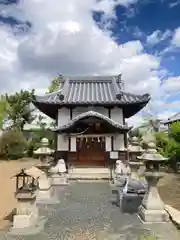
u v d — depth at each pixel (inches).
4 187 496.1
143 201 316.2
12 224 283.7
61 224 286.2
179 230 266.2
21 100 1298.0
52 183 545.3
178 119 865.5
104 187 522.9
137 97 728.3
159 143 724.7
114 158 705.0
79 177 613.0
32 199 279.0
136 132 820.6
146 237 246.2
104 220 301.1
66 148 723.4
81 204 379.2
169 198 391.2
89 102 705.0
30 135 1360.7
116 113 746.8
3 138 1065.5
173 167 679.7
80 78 882.1
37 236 251.0
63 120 745.6
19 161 992.9
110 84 866.8
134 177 445.7
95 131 712.4
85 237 247.6
